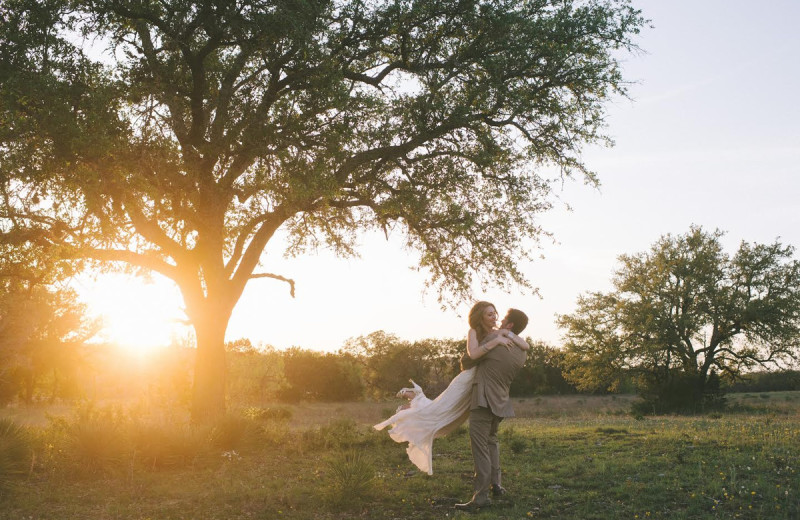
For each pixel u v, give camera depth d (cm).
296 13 1164
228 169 1340
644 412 3188
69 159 1109
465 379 599
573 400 5853
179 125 1235
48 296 3181
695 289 3922
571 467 733
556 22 1395
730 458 720
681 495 572
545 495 597
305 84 1290
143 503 598
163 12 1236
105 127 1103
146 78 1231
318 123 1299
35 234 1255
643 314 3853
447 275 1538
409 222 1489
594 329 3997
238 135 1227
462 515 531
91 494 632
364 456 850
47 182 1231
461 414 598
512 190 1520
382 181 1474
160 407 1322
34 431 927
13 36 1059
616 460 756
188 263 1345
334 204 1477
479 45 1413
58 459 762
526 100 1391
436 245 1530
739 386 6844
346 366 6919
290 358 6544
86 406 989
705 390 3572
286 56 1266
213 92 1372
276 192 1234
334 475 621
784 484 590
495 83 1371
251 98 1267
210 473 750
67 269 1232
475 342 584
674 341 3809
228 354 3509
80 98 1120
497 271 1503
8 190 1184
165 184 1212
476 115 1439
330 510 566
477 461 568
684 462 715
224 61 1430
